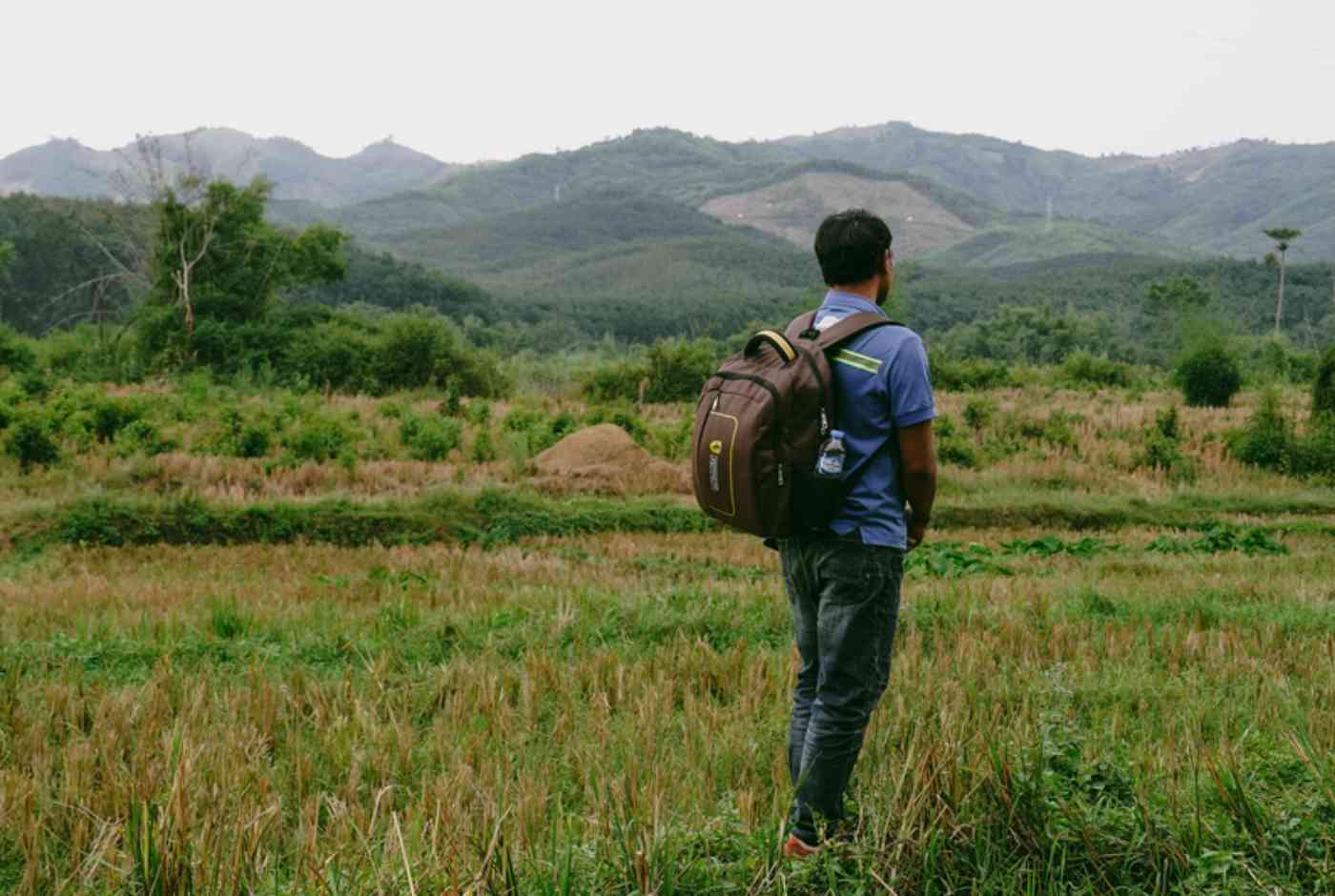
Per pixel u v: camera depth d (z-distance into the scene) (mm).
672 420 28438
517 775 4223
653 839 2984
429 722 5449
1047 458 22781
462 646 7160
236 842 3096
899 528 3205
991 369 43594
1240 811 3373
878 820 3236
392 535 14672
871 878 3080
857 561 3141
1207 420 28828
